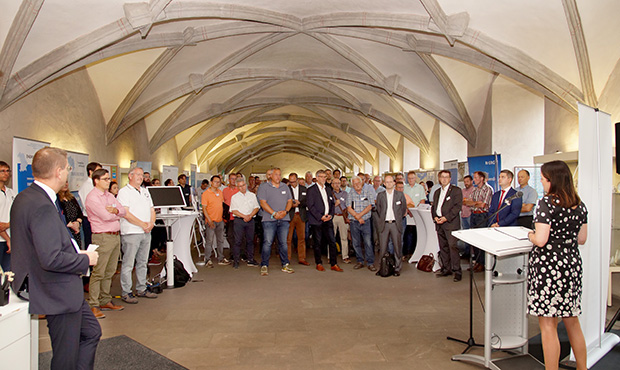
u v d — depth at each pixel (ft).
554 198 8.21
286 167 120.88
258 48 31.42
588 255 9.95
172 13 20.95
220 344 10.92
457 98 31.83
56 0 16.88
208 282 18.12
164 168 41.78
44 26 17.87
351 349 10.60
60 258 6.30
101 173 13.08
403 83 34.35
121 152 34.76
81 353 7.18
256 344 10.93
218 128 56.95
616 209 14.26
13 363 6.25
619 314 11.55
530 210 17.70
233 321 12.82
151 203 15.56
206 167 75.97
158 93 32.91
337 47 31.32
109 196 13.46
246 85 42.29
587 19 17.95
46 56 19.04
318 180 20.63
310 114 61.00
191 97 39.78
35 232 6.20
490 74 29.71
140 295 15.61
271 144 97.86
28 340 6.57
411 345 10.87
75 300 6.69
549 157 21.71
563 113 23.63
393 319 13.01
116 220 13.53
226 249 28.32
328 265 22.21
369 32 27.68
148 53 27.40
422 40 26.37
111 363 9.73
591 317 10.19
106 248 13.19
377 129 54.44
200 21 24.75
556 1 17.76
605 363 9.96
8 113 18.79
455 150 39.34
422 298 15.43
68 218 14.56
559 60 20.45
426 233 21.74
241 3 23.53
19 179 17.74
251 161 118.21
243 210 21.24
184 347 10.73
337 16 25.86
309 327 12.27
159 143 43.29
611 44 18.54
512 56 21.54
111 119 31.22
